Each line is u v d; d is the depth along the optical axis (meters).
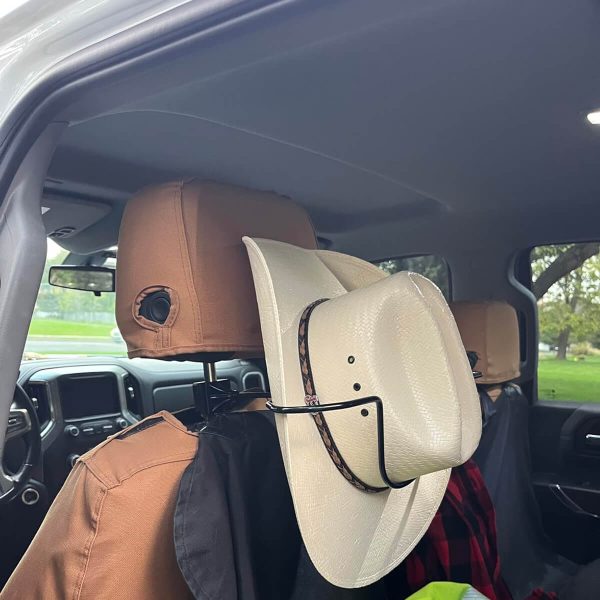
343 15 0.77
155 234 1.14
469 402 1.34
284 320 1.13
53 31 0.96
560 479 2.58
